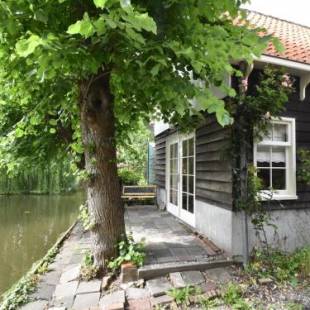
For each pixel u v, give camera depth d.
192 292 3.43
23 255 6.89
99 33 2.03
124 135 7.38
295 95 5.16
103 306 3.13
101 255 3.94
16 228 10.04
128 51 2.63
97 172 3.96
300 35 6.61
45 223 10.91
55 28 2.65
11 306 3.27
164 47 2.55
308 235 5.11
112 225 3.98
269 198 4.70
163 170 9.49
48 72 2.57
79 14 2.71
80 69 2.94
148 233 5.86
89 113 3.85
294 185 5.05
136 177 12.42
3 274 5.66
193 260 4.21
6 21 2.40
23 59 2.83
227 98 4.45
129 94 4.06
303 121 5.22
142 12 2.44
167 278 3.79
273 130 5.06
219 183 4.93
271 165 5.05
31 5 2.31
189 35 2.60
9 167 7.82
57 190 20.45
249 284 3.69
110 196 4.00
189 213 6.70
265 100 4.23
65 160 9.09
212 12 2.76
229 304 3.24
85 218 4.23
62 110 5.48
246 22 3.17
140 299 3.32
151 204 10.26
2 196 19.41
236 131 4.43
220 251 4.64
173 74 2.79
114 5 1.90
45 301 3.38
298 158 5.12
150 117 6.07
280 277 3.87
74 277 3.88
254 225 4.57
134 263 3.86
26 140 7.77
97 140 3.94
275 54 4.46
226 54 2.55
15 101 5.78
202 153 5.81
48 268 4.34
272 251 4.59
